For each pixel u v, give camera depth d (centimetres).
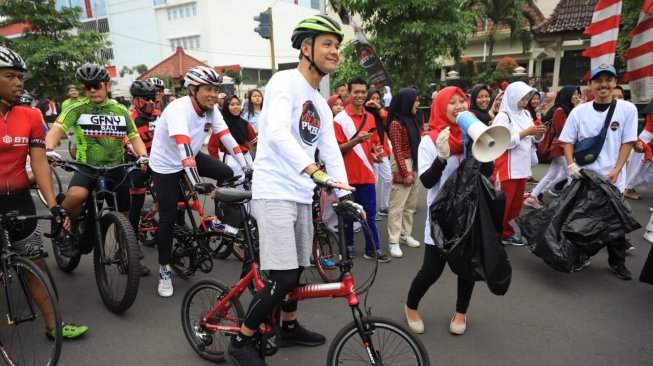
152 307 345
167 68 2858
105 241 341
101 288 341
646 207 570
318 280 387
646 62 551
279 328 241
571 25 1454
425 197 676
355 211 204
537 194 583
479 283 375
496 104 547
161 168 345
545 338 291
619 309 327
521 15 1576
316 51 208
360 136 378
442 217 269
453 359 271
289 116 208
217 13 3681
